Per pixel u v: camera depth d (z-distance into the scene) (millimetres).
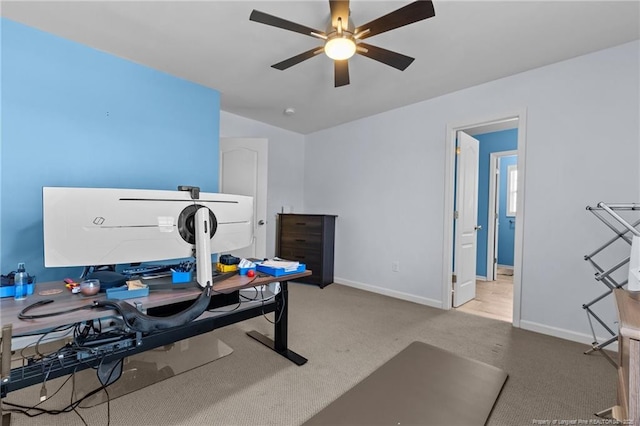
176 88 2969
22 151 2170
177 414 1554
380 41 2260
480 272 5102
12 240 2143
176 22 2100
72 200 1211
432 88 3158
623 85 2287
